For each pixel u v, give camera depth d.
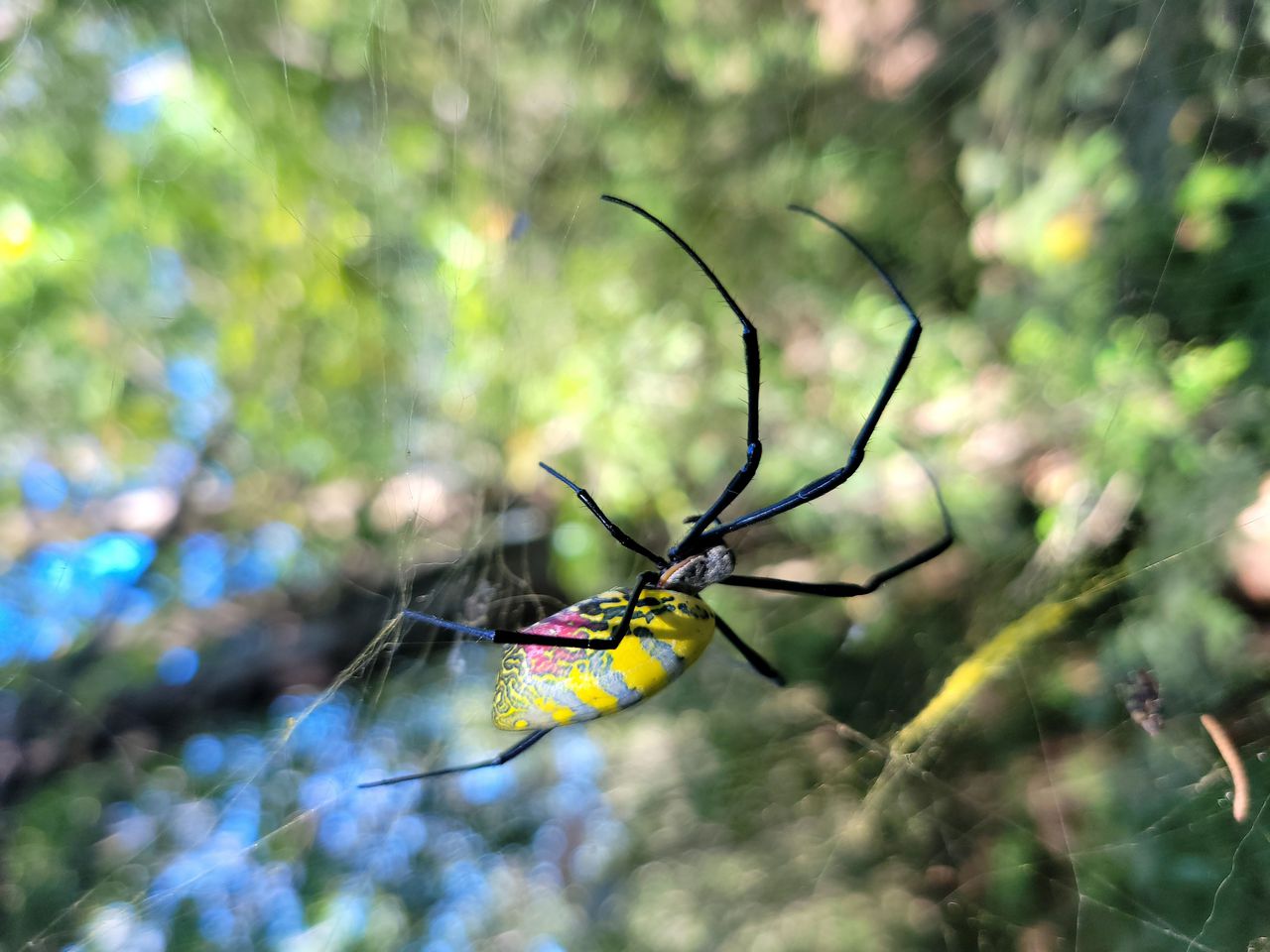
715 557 0.06
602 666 0.06
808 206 0.13
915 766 0.10
